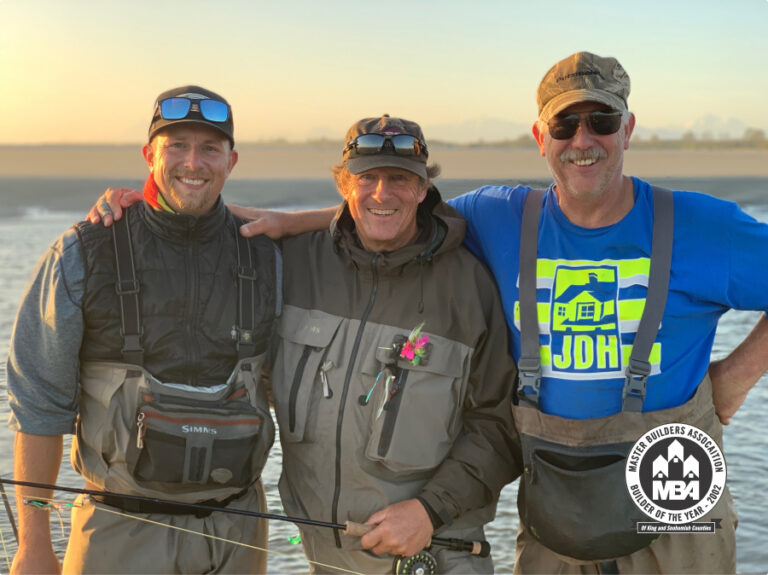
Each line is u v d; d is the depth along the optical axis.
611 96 2.73
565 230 2.87
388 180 2.87
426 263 2.98
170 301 2.77
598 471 2.74
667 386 2.83
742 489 4.52
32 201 26.20
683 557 2.91
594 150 2.72
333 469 2.92
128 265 2.75
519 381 2.88
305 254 3.13
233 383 2.82
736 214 2.81
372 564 2.96
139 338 2.74
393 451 2.86
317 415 2.92
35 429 2.78
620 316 2.79
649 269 2.79
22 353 2.78
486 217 3.07
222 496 2.86
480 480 2.95
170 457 2.69
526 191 3.07
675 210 2.83
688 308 2.82
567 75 2.76
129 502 2.83
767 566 3.85
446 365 2.90
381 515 2.86
